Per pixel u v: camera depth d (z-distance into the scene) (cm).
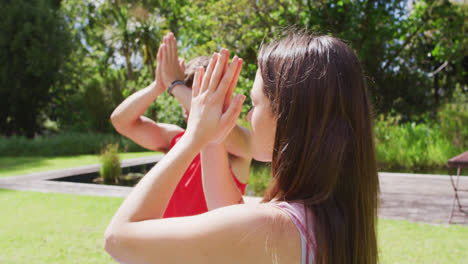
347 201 70
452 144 1080
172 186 67
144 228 62
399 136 1134
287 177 71
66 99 2561
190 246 60
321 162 68
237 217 62
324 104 69
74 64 2544
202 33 1285
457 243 414
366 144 71
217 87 72
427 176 650
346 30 1348
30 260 391
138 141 171
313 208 67
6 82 2230
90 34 2933
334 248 65
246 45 1103
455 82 1875
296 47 73
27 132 2469
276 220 64
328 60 70
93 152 1875
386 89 1736
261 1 1133
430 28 1459
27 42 2250
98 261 389
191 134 70
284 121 70
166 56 132
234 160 155
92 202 650
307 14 1283
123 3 2633
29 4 2264
